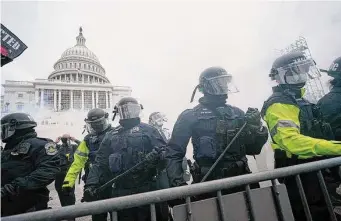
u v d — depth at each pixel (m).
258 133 1.73
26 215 0.75
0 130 2.00
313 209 1.60
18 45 1.71
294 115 1.70
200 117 1.79
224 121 1.78
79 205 0.80
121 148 2.02
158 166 1.99
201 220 0.96
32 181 1.83
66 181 2.89
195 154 1.81
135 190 1.91
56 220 0.77
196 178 1.78
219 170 1.71
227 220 1.00
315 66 2.04
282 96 1.77
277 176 1.14
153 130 2.16
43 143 2.01
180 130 1.77
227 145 1.72
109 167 2.02
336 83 2.33
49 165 1.94
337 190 2.37
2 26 1.67
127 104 2.16
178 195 0.93
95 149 2.85
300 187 1.20
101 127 2.90
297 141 1.53
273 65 2.06
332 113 2.16
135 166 1.91
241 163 1.72
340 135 2.08
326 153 1.43
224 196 1.02
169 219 1.85
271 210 1.10
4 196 1.78
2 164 1.90
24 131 2.04
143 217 1.75
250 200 1.06
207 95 1.91
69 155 3.88
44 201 1.98
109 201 0.83
